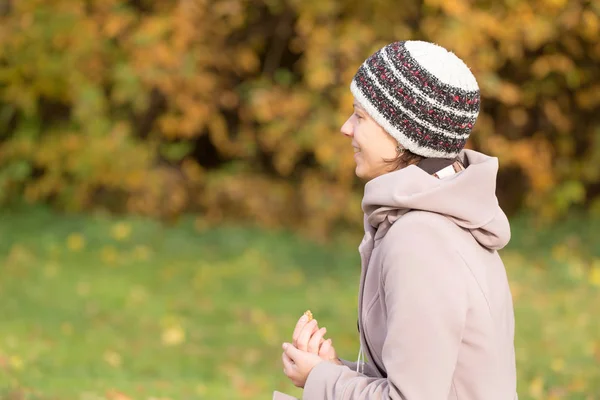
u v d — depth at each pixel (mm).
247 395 8359
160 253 14172
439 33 14734
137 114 16312
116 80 15438
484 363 3176
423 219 3234
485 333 3178
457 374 3189
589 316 11539
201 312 11555
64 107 16188
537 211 16234
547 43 15633
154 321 10945
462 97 3336
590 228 15477
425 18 15398
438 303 3117
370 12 15438
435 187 3256
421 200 3240
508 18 14891
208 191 16109
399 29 15273
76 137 15477
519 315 11445
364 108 3418
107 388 7801
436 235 3205
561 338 10578
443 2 14328
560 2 14586
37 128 15852
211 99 16047
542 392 8727
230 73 16547
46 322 10438
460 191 3281
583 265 14070
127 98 15352
